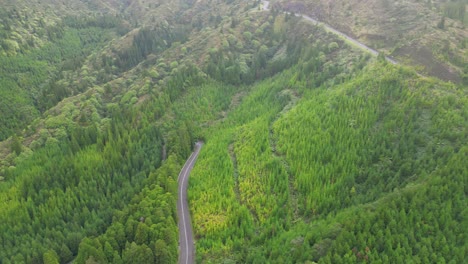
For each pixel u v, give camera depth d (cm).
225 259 8775
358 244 7750
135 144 13425
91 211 11231
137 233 9162
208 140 14362
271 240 9019
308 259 7756
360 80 13125
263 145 12475
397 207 8388
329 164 10650
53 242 9944
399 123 11050
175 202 10706
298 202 10206
